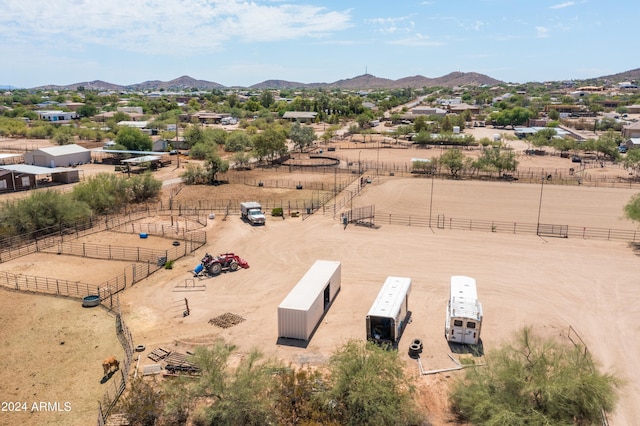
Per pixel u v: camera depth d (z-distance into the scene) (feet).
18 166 292.81
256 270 148.15
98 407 80.53
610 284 136.77
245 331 109.09
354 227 196.85
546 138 464.24
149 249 166.61
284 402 77.15
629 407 82.84
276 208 213.66
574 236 185.98
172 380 83.76
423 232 190.60
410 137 519.60
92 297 121.39
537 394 73.41
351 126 597.93
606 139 394.52
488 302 125.08
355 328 110.73
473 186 282.56
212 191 265.95
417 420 76.59
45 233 182.39
